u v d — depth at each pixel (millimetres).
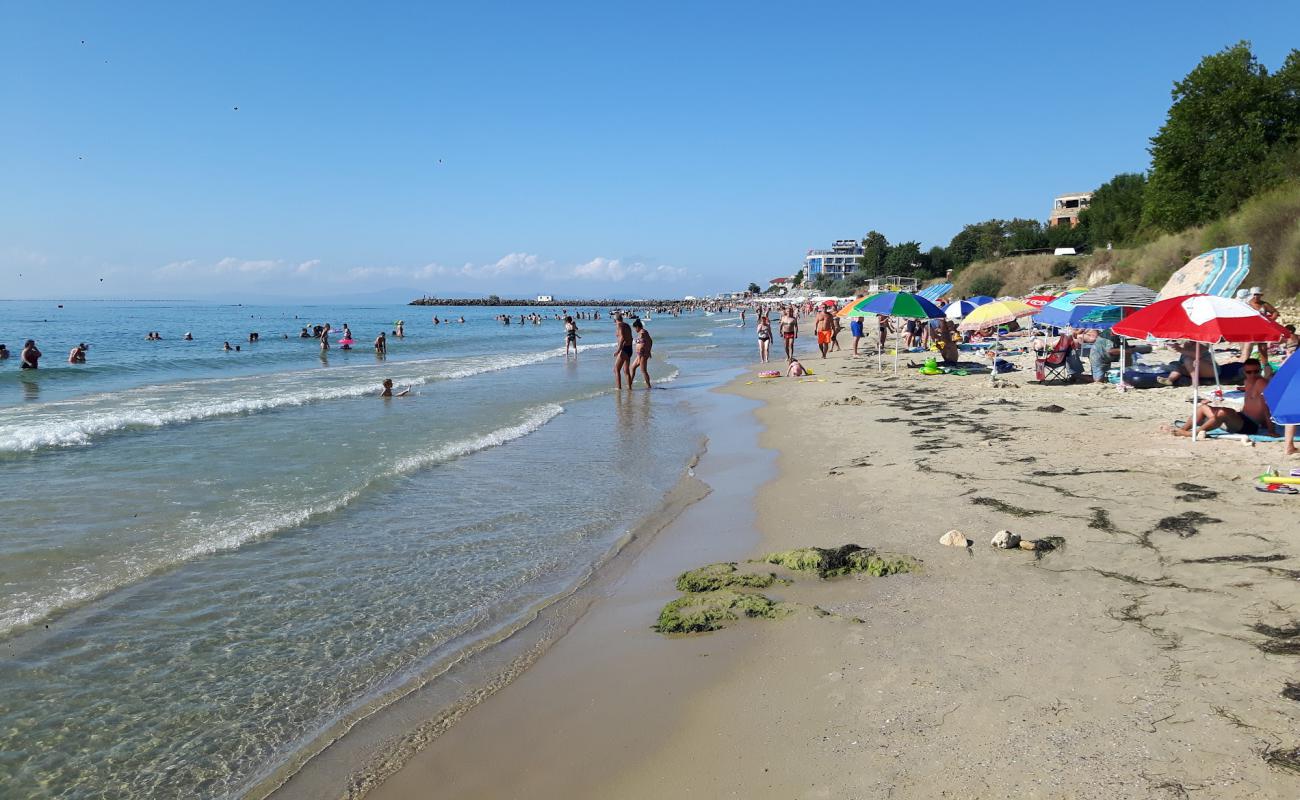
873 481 8969
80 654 4879
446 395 18672
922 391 16922
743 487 9430
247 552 6836
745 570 6355
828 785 3469
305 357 32938
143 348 38125
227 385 20938
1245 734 3510
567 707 4367
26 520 7598
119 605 5621
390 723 4223
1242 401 11633
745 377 23125
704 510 8445
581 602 5906
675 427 13961
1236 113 38594
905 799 3299
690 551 7074
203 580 6148
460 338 52281
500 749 3967
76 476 9562
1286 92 37969
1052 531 6633
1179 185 40125
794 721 4047
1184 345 14688
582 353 35625
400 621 5504
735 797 3463
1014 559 6082
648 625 5453
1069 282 59125
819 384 19672
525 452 11578
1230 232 31500
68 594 5758
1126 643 4516
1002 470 8859
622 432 13422
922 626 5023
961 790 3314
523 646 5152
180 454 10992
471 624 5484
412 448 11562
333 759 3885
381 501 8648
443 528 7680
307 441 12094
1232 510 6742
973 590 5543
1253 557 5637
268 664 4840
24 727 4086
